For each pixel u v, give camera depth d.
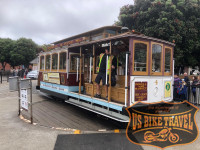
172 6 9.02
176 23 8.84
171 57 5.47
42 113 6.41
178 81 7.60
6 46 30.38
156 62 4.91
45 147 3.56
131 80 4.24
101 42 5.19
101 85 5.62
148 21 9.77
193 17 9.41
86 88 6.23
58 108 7.27
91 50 6.53
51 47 9.10
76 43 6.96
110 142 3.85
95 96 5.59
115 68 5.13
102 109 5.15
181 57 9.30
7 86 14.36
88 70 7.28
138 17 10.24
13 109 6.69
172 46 5.48
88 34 7.46
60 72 7.37
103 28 6.67
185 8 9.28
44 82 9.17
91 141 3.89
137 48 4.38
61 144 3.70
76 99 6.60
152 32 9.21
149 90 4.68
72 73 6.91
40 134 4.21
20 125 4.82
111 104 4.66
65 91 7.04
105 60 5.22
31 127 4.68
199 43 9.26
